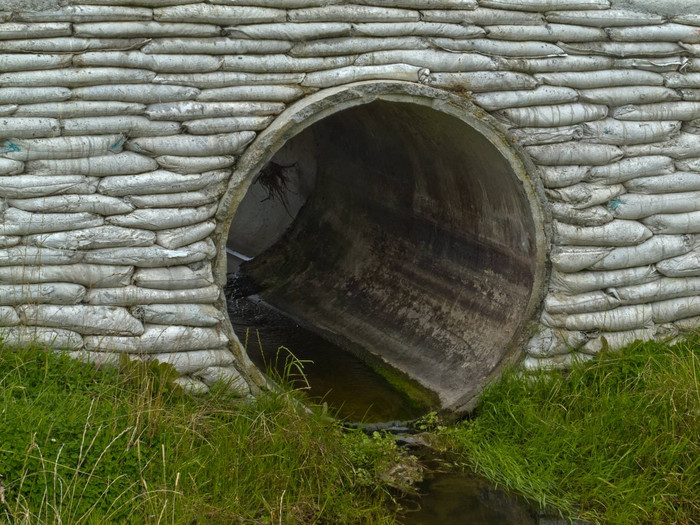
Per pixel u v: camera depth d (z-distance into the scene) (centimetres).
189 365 548
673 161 617
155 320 541
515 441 578
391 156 736
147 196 531
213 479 501
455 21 564
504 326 641
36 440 474
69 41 506
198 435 514
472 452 575
